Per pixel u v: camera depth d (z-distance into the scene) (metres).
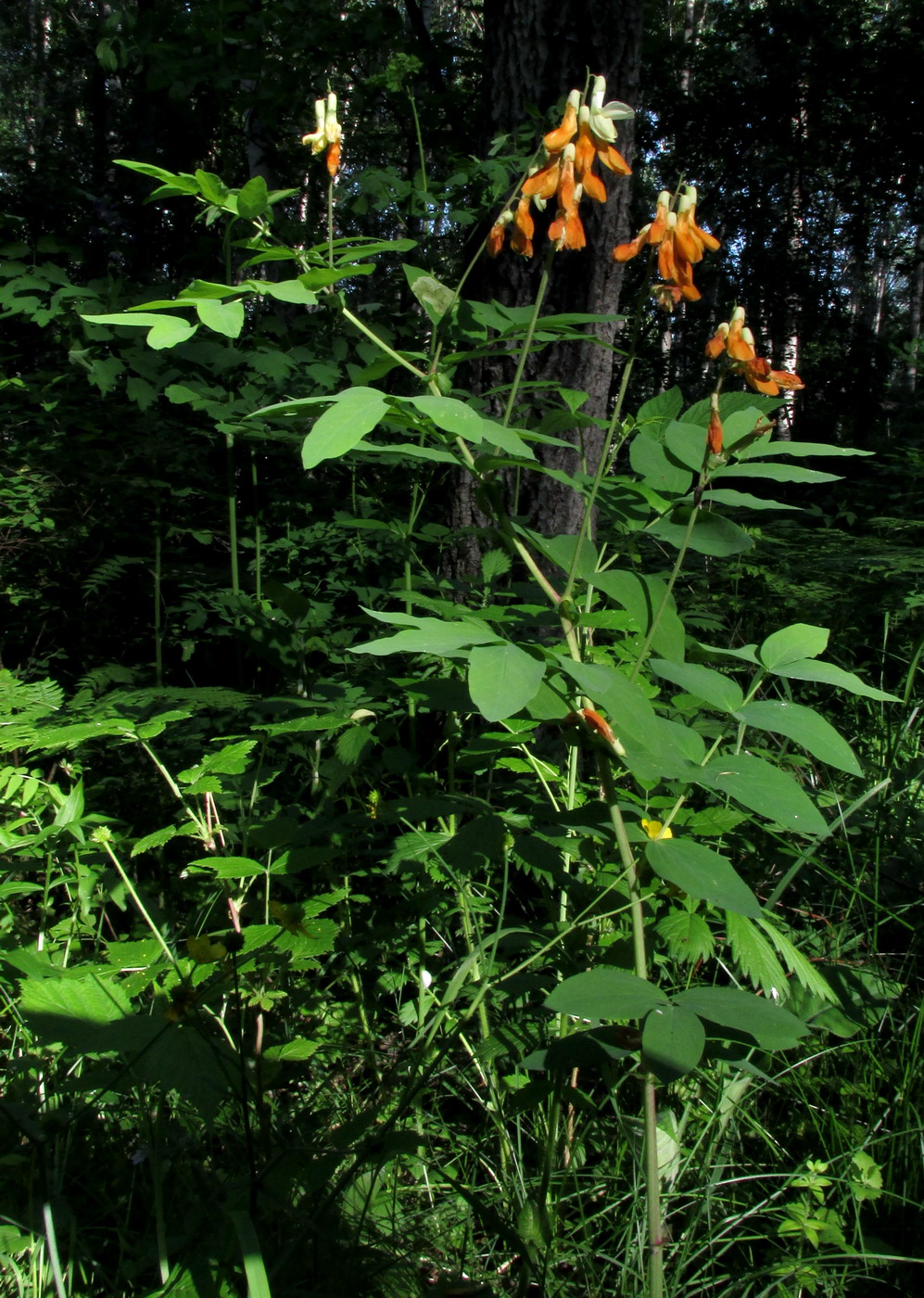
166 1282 1.24
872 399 12.81
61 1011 1.41
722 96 12.90
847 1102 1.67
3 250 3.23
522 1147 1.74
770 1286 1.38
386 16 5.12
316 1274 1.31
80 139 10.55
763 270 13.09
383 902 2.50
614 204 3.35
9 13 17.22
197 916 2.07
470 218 3.84
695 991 1.14
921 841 2.22
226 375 3.16
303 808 2.32
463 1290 1.31
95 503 3.68
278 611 2.92
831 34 13.06
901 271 15.20
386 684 2.39
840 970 1.82
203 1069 1.28
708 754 1.35
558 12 3.61
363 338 3.37
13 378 3.79
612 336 3.37
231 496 2.96
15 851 2.02
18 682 2.35
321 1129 1.72
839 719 3.08
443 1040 1.58
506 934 1.65
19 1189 1.44
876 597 3.74
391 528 2.57
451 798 1.80
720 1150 1.64
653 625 1.37
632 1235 1.51
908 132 12.88
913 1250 1.46
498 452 1.47
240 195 1.50
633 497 1.56
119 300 3.16
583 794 2.06
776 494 6.82
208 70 4.79
